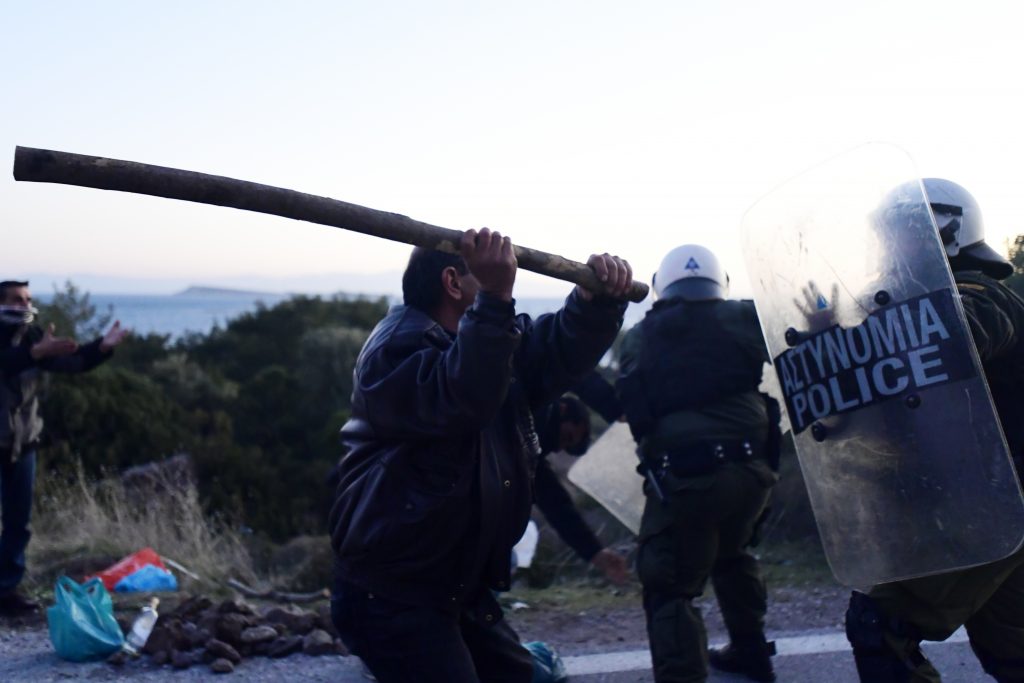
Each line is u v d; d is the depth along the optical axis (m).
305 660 4.46
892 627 3.00
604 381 4.39
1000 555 2.82
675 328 3.98
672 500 3.84
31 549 6.14
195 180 2.00
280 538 14.00
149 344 32.47
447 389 2.33
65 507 7.59
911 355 2.99
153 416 15.29
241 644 4.51
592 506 7.27
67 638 4.41
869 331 3.10
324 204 2.16
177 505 7.56
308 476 16.94
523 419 2.72
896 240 3.04
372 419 2.46
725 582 4.25
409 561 2.47
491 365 2.30
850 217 3.17
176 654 4.38
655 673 3.81
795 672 4.35
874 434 3.08
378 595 2.50
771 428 4.05
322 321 37.09
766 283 3.45
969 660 4.34
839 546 3.19
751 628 4.23
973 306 2.92
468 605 2.63
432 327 2.57
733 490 3.82
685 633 3.78
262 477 15.42
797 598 5.55
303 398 24.23
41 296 36.09
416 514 2.44
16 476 5.07
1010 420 2.97
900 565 3.00
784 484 6.93
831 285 3.22
